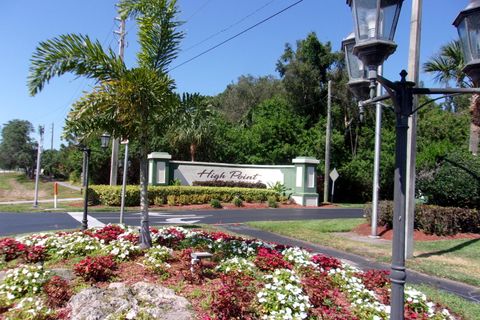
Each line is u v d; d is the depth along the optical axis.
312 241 11.66
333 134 33.19
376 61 3.80
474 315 5.60
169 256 6.88
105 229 9.46
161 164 25.56
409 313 5.16
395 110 3.98
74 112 7.00
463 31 4.17
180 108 8.11
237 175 28.08
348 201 34.25
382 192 33.88
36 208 20.61
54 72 6.91
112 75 7.27
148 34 7.93
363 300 5.38
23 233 11.95
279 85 43.97
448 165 13.50
